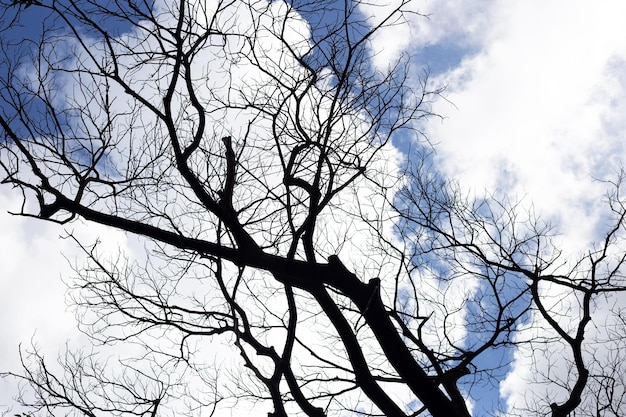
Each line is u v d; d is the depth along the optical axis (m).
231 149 7.77
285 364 7.86
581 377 7.71
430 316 7.57
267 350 8.04
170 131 7.25
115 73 7.16
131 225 7.23
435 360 7.44
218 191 7.62
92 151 7.21
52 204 6.98
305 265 7.25
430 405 6.90
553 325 8.00
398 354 6.94
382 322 7.02
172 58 7.45
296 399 7.60
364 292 7.09
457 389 7.32
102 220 7.14
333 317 7.27
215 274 8.24
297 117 7.96
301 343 7.99
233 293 8.10
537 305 8.06
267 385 7.75
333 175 7.83
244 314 8.21
